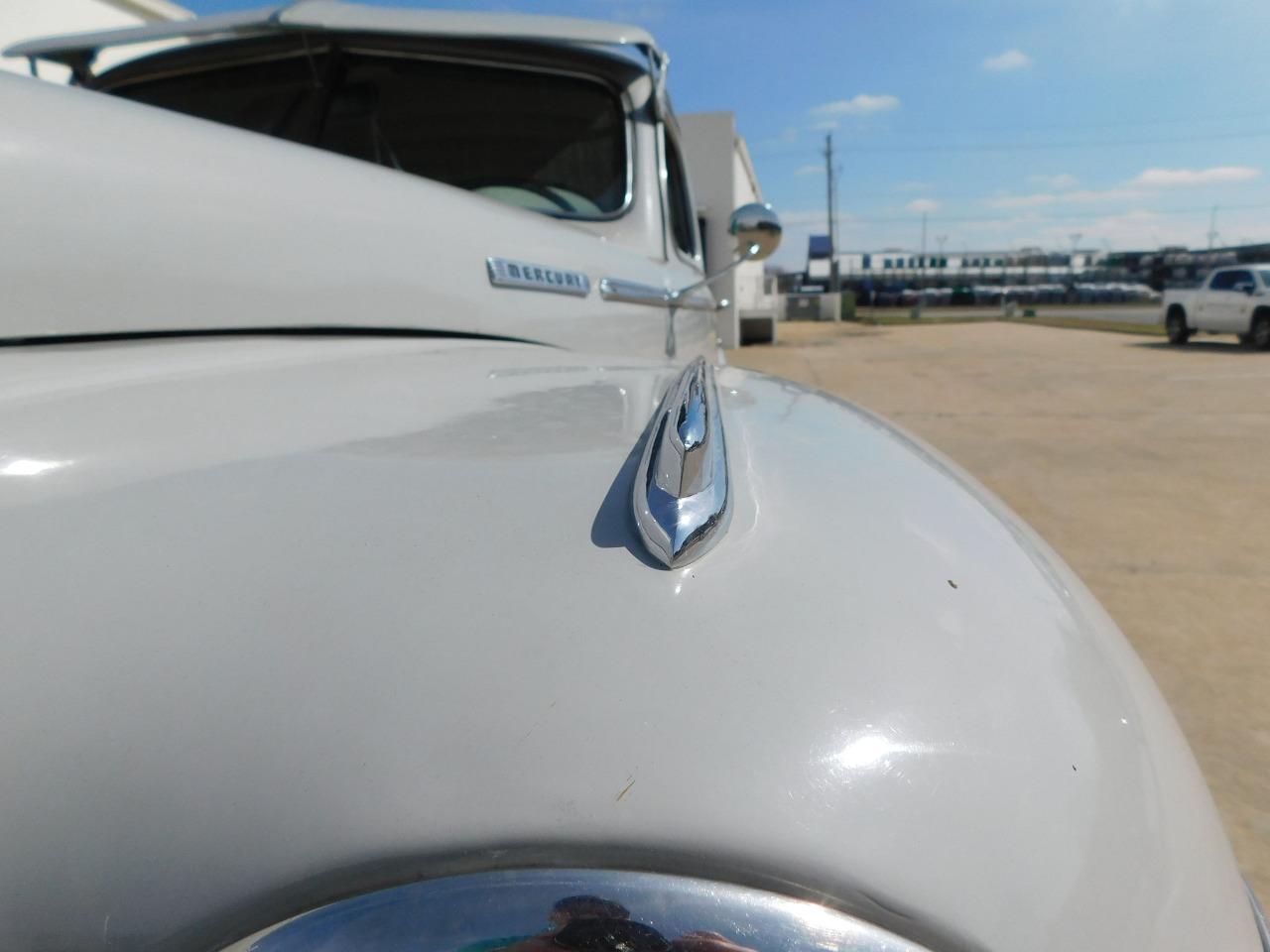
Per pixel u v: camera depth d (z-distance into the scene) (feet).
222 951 1.50
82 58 8.21
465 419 2.92
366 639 1.81
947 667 1.88
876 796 1.61
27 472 2.32
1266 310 45.42
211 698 1.73
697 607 1.90
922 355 47.80
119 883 1.57
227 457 2.52
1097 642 2.39
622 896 1.47
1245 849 6.51
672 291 7.61
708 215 54.19
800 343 61.26
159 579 1.99
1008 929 1.54
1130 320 88.94
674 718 1.67
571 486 2.32
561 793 1.56
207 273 3.54
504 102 7.63
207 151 3.79
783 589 1.98
